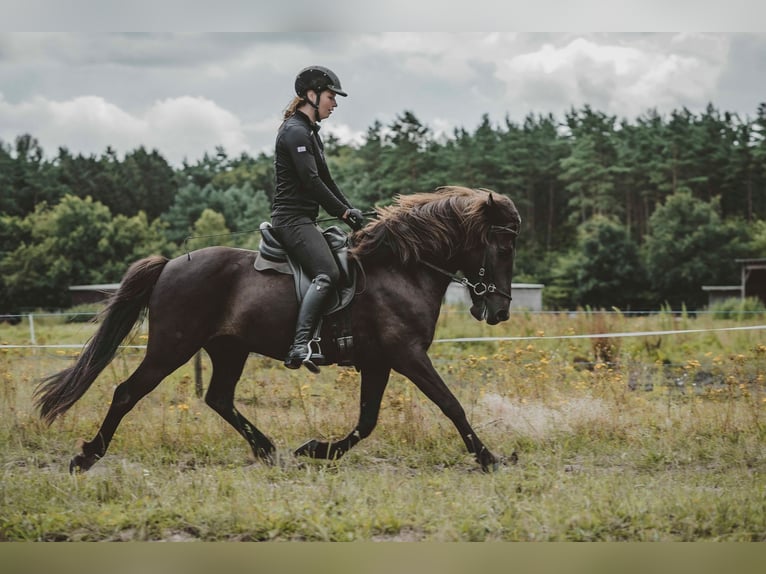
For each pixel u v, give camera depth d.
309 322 5.79
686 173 73.00
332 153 98.81
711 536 4.62
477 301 6.30
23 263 63.31
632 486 5.36
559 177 76.62
